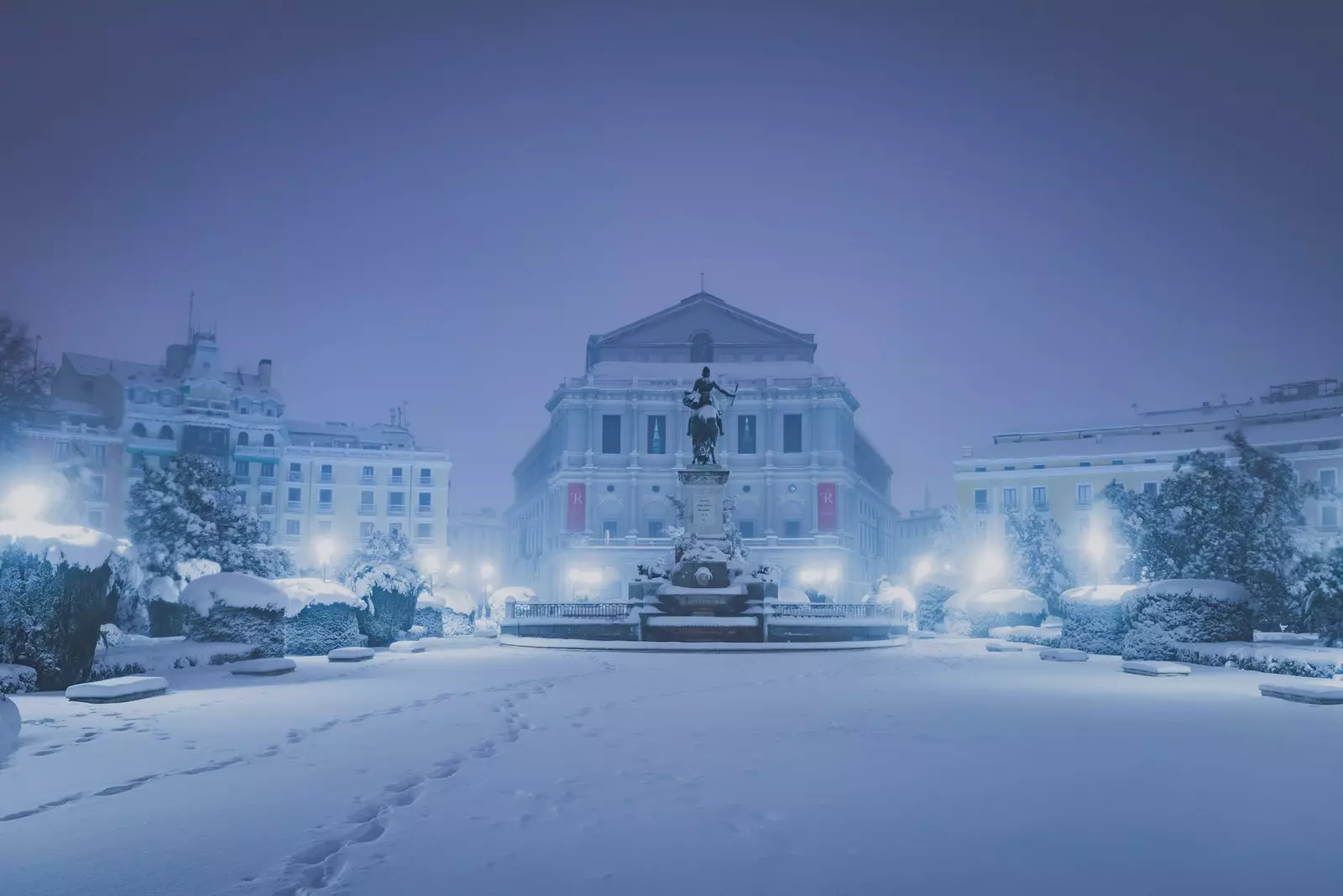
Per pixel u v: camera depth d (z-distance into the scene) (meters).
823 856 7.24
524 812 8.51
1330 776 10.21
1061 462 89.81
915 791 9.40
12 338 47.91
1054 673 24.47
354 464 105.12
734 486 99.62
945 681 21.81
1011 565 63.50
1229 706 16.73
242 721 14.19
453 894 6.37
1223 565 49.25
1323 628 33.19
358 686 19.97
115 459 92.06
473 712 15.43
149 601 41.34
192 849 7.34
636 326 113.69
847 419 104.19
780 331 112.94
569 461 99.88
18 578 19.08
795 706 16.50
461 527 159.75
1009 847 7.48
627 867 6.94
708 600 39.22
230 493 56.59
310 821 8.16
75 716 14.71
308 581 33.00
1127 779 9.99
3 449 46.94
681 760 11.03
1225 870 6.91
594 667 26.09
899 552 165.00
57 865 6.95
